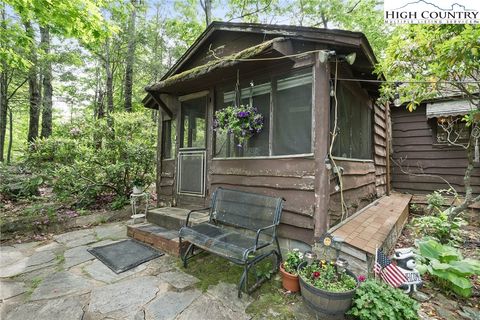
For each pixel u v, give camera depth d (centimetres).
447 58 247
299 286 212
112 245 334
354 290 178
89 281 239
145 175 566
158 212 389
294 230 278
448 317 187
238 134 322
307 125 279
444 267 209
